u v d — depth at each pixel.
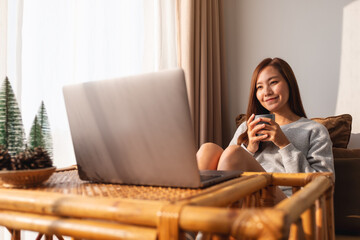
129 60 1.96
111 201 0.51
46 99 1.58
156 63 2.08
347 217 1.37
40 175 0.70
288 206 0.44
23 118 1.48
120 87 0.66
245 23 2.45
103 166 0.74
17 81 1.42
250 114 1.70
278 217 0.38
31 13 1.53
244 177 0.78
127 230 0.48
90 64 1.76
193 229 0.43
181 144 0.63
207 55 2.26
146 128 0.65
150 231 0.46
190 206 0.45
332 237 0.78
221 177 0.75
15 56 1.42
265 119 1.37
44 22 1.58
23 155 0.70
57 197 0.56
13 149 0.74
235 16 2.49
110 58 1.86
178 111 0.61
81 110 0.73
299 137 1.49
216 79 2.30
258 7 2.40
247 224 0.38
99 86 0.69
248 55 2.43
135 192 0.63
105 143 0.72
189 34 2.12
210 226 0.41
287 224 0.38
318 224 0.70
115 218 0.49
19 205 0.58
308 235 0.63
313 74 2.20
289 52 2.28
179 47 2.17
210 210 0.43
